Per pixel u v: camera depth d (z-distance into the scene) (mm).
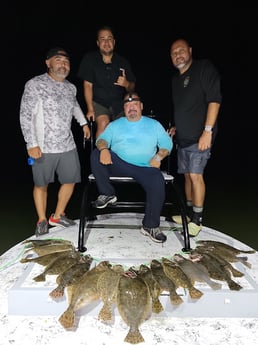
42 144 3611
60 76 3586
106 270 2545
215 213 5430
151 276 2535
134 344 2168
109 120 4199
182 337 2301
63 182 3885
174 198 6355
